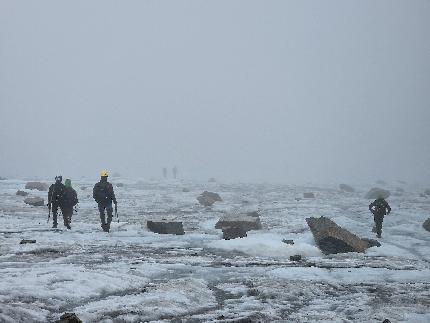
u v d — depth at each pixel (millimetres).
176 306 6727
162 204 28344
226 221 17625
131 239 14445
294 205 29359
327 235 13703
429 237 17953
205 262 10734
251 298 7574
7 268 8789
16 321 5395
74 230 15641
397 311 6785
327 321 6234
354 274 9930
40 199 24000
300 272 9898
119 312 6195
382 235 18203
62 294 6859
